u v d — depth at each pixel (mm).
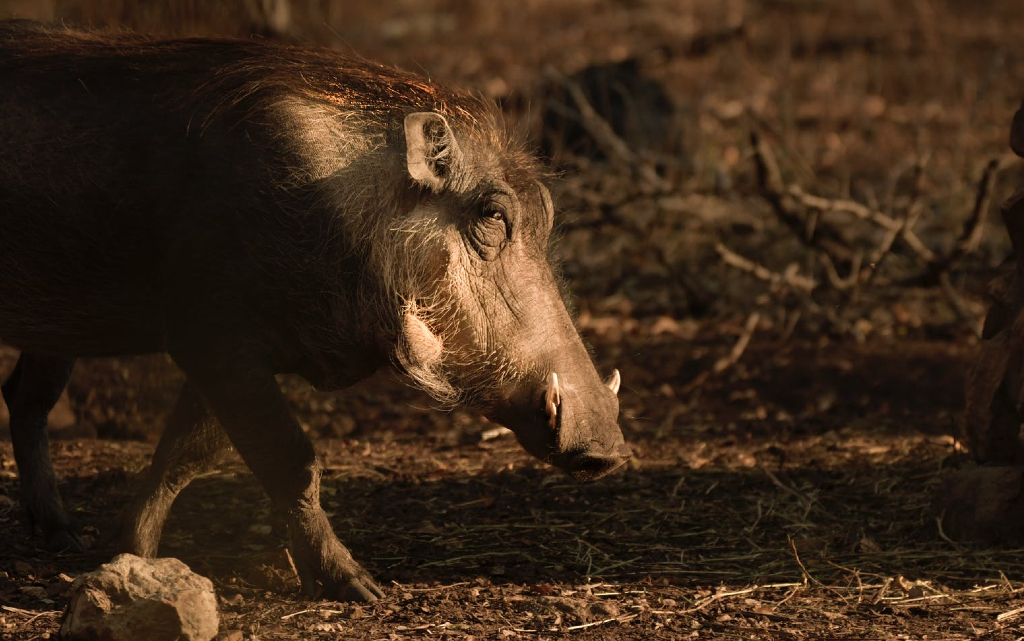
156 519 9711
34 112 9078
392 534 11227
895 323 20094
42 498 10680
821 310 19625
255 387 8867
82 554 10477
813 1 40094
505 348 8820
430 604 9203
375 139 8953
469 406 9047
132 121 8961
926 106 30281
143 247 8953
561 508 12109
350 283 8883
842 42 34844
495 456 14125
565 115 22812
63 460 13305
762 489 12711
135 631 7891
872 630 8789
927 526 11344
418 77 9625
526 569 10258
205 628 8031
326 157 8805
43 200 8977
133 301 9266
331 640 8359
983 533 10891
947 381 17266
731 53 34406
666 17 40500
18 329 9539
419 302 8844
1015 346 11023
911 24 37156
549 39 38625
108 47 9430
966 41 34781
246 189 8695
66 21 10539
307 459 9125
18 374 11102
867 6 39656
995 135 27234
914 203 19281
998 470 11023
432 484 12898
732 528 11500
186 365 8953
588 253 22516
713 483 12906
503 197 8773
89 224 8961
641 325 20516
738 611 9195
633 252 22328
